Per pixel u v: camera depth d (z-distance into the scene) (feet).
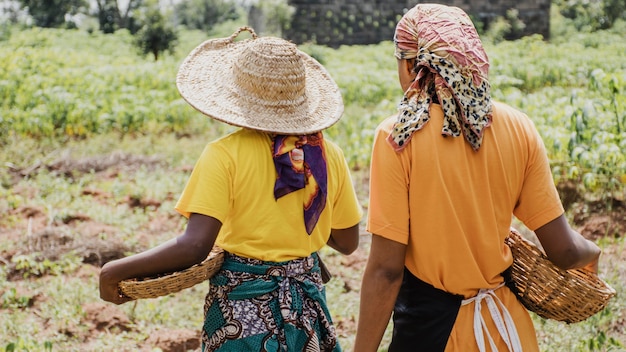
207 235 8.80
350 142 30.96
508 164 8.41
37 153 31.73
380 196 8.31
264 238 9.04
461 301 8.47
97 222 23.47
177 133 38.32
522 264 8.98
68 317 16.89
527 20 98.32
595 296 8.80
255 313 8.97
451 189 8.18
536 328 15.03
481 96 8.27
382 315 8.45
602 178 22.06
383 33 101.55
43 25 133.80
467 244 8.29
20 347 14.79
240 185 9.00
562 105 29.48
